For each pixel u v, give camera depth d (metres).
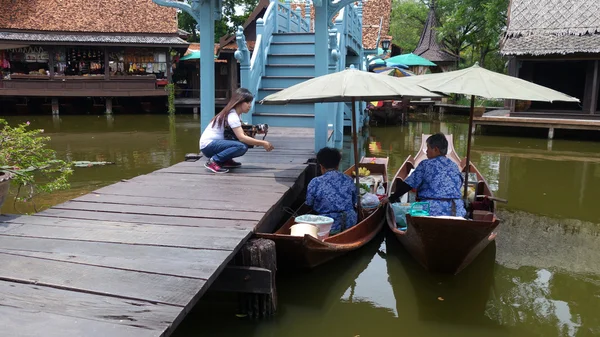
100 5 21.50
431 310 3.97
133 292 2.70
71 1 21.38
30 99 21.58
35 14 20.52
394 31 35.44
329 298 4.16
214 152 6.02
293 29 13.07
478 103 23.50
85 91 20.42
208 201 4.62
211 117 8.17
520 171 9.58
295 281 4.46
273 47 10.73
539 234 5.85
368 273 4.70
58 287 2.75
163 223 3.93
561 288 4.37
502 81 4.58
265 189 5.11
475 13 23.92
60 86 20.16
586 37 14.84
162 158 10.18
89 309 2.51
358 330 3.64
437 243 4.14
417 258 4.76
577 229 6.05
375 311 3.94
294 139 8.56
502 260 5.01
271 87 10.34
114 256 3.20
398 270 4.76
